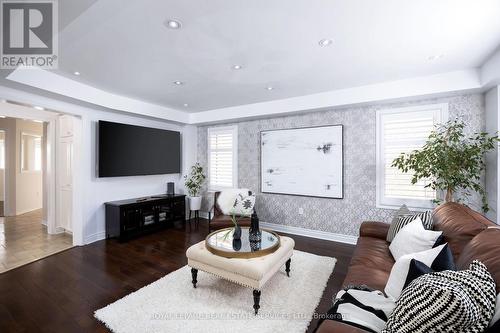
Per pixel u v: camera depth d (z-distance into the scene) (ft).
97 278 8.74
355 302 4.31
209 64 8.96
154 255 10.91
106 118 13.37
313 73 9.84
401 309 3.06
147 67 9.20
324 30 6.71
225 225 12.45
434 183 9.51
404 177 11.28
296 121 14.06
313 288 7.90
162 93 12.45
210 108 15.74
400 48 7.74
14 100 9.43
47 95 10.20
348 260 10.33
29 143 20.45
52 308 6.99
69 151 13.79
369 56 8.30
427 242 5.91
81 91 10.91
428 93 9.96
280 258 7.74
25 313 6.77
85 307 7.04
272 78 10.37
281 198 14.64
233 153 16.51
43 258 10.55
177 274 8.91
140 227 13.67
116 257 10.68
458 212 6.24
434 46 7.59
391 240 7.95
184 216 16.74
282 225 14.62
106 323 6.28
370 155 12.00
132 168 14.25
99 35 6.86
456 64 8.93
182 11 5.82
